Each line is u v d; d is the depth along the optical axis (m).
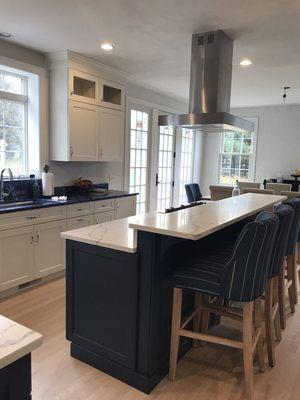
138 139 5.85
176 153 7.08
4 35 3.37
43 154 4.10
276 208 2.57
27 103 4.05
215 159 8.05
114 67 4.44
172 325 2.11
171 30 3.12
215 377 2.20
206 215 2.31
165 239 2.06
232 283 1.88
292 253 2.95
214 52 3.13
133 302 2.04
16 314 2.93
